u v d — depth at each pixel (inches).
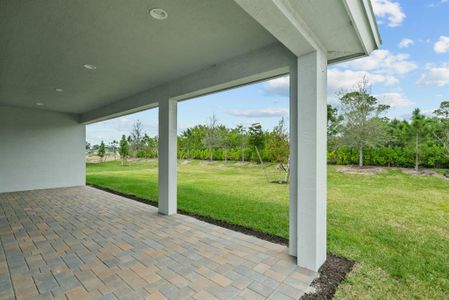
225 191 289.3
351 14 73.9
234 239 129.2
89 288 81.8
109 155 995.9
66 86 184.9
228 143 748.6
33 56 126.7
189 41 110.0
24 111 278.4
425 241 125.2
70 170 315.0
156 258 105.5
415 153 423.5
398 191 269.7
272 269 95.2
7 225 152.8
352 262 101.5
